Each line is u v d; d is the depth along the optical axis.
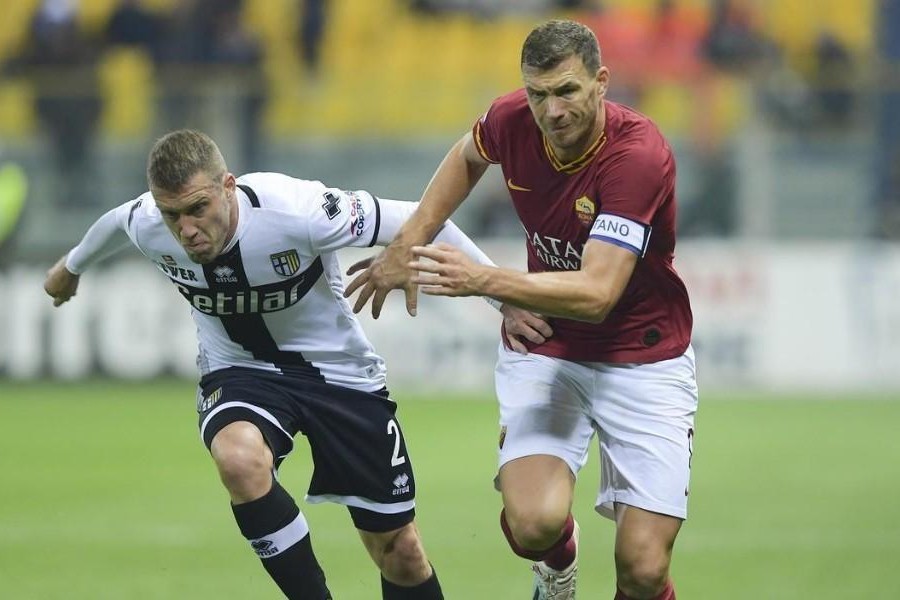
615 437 18.81
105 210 54.19
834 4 64.81
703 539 28.47
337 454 18.59
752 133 52.97
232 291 18.02
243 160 54.44
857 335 52.97
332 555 26.52
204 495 33.84
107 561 26.11
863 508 32.03
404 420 46.03
